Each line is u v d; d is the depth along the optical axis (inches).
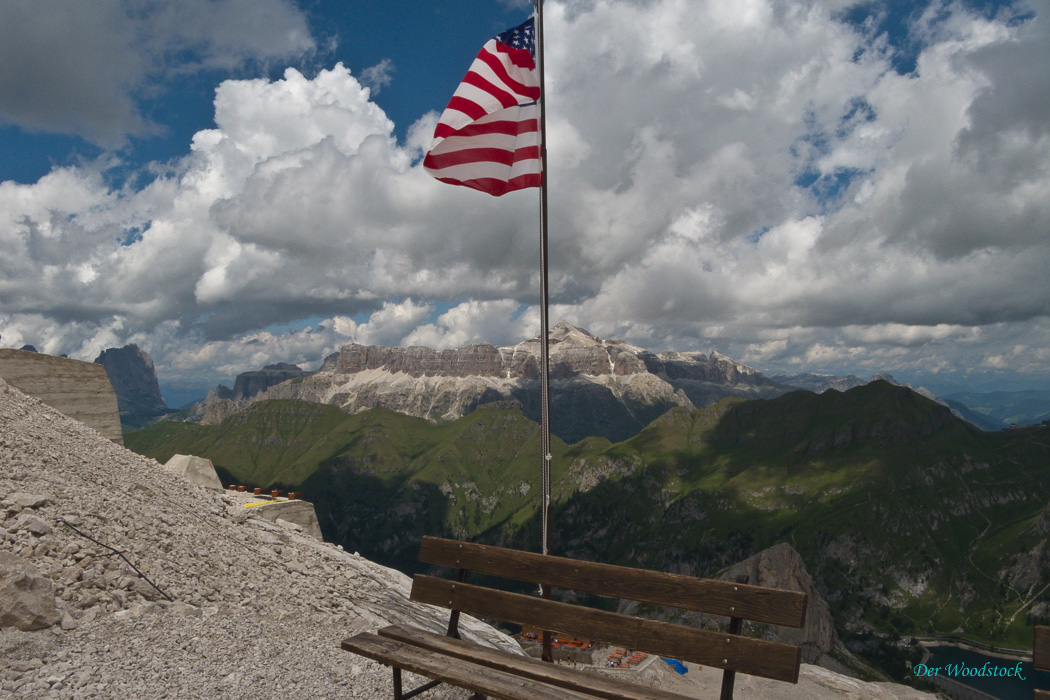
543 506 438.6
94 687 333.7
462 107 487.2
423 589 350.0
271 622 509.4
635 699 253.0
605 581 297.4
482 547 339.9
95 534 526.9
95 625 417.4
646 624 276.5
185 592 511.5
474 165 489.7
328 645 465.1
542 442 444.1
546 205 488.1
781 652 242.1
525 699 256.5
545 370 458.9
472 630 713.0
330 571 726.5
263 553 694.5
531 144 490.9
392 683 399.2
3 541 455.5
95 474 701.9
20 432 722.8
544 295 478.3
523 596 312.8
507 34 498.9
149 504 691.4
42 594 404.8
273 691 363.3
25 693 318.0
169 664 378.6
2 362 1171.9
